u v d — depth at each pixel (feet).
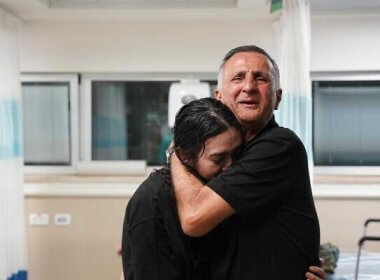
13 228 8.89
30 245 9.78
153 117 10.18
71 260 9.76
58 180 9.72
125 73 10.02
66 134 10.21
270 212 3.31
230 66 3.50
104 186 9.66
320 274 3.43
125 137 10.24
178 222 3.21
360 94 9.82
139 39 9.70
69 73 10.00
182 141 3.28
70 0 8.70
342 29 9.41
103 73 10.03
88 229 9.71
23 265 9.17
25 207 9.69
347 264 7.11
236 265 3.26
